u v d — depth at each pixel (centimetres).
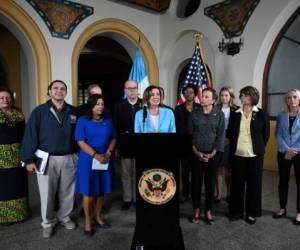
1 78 741
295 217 316
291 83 524
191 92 370
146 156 214
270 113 557
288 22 517
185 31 664
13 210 300
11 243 261
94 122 271
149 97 263
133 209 348
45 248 251
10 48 729
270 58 545
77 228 292
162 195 217
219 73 597
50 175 273
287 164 309
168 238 217
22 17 509
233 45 564
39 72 539
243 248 248
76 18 579
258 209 302
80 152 272
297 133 299
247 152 299
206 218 306
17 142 302
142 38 691
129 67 945
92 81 1073
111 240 266
